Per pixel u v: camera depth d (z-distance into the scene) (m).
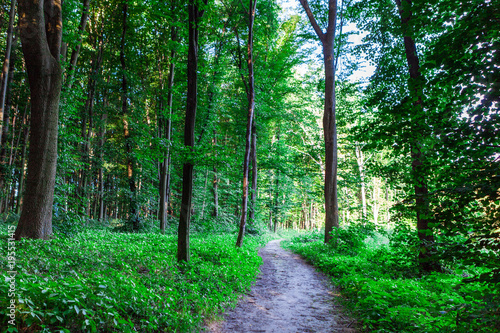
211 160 8.94
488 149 3.54
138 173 21.78
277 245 21.52
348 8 16.73
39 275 4.86
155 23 17.53
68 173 14.59
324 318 5.65
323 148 23.42
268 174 33.59
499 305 2.74
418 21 4.31
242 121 24.75
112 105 24.58
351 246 13.19
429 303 4.99
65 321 3.20
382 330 4.39
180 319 4.58
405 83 10.00
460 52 3.77
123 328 3.59
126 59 21.47
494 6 3.32
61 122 13.77
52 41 10.27
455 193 3.38
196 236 18.33
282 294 7.49
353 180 22.67
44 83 9.80
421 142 4.36
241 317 5.68
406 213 4.41
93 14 22.84
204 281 7.05
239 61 17.72
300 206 51.09
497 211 3.26
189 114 9.02
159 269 7.11
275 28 21.03
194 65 9.04
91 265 6.32
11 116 21.81
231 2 16.38
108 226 22.44
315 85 25.27
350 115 17.36
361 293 6.14
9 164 19.25
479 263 3.15
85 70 24.33
